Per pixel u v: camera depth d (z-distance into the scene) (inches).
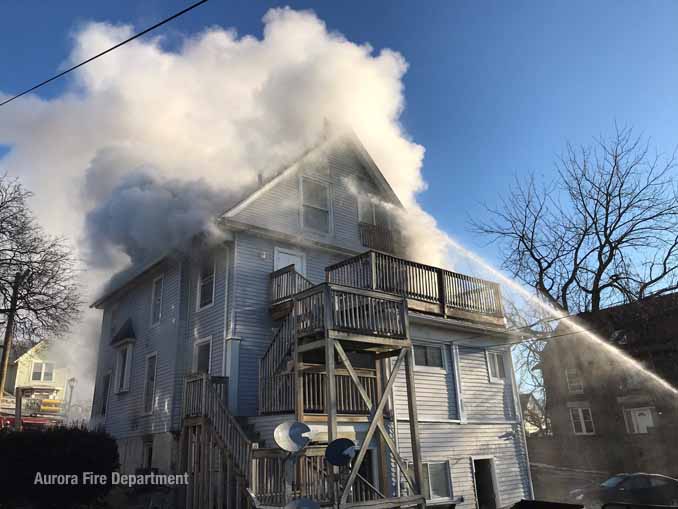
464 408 603.2
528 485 643.5
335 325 408.8
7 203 771.4
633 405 1222.9
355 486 426.3
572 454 1048.8
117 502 521.7
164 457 607.8
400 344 451.2
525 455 657.0
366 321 433.7
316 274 677.3
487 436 618.5
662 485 631.8
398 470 500.7
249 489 380.2
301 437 359.3
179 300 661.9
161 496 509.7
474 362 641.6
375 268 530.0
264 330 593.9
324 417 438.9
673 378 779.4
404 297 470.0
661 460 843.4
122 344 784.3
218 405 452.1
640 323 756.0
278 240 645.9
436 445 559.8
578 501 673.6
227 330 574.2
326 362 394.9
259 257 623.8
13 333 792.3
